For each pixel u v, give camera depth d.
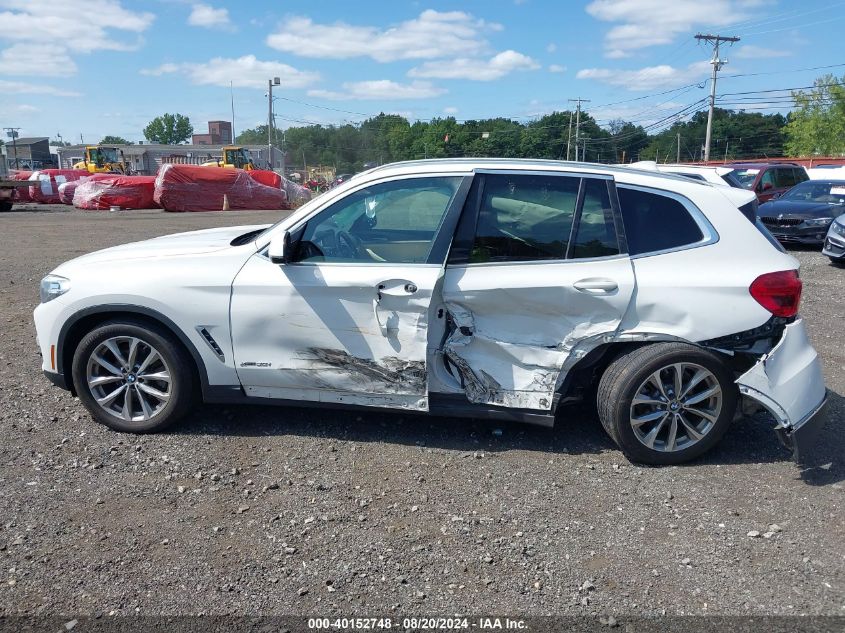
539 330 4.20
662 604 2.98
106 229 19.11
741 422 4.96
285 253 4.16
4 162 43.16
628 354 4.18
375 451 4.37
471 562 3.26
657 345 4.14
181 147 91.69
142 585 3.04
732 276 4.13
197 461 4.19
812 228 14.43
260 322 4.29
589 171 4.32
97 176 32.72
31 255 12.88
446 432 4.66
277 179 35.94
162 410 4.48
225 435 4.55
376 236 4.35
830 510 3.77
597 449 4.48
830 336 7.49
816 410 4.07
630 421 4.16
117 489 3.85
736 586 3.11
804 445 4.04
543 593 3.05
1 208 28.30
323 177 86.25
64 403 5.04
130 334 4.40
